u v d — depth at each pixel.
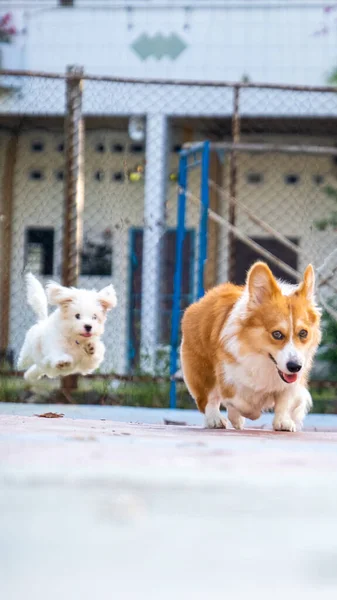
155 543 1.70
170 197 14.49
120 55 14.09
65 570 1.47
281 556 1.64
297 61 13.76
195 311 5.76
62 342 7.48
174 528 1.87
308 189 14.95
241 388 5.45
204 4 13.95
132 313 13.14
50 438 3.87
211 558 1.59
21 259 14.85
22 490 2.35
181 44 13.97
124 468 2.84
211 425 5.61
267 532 1.88
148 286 13.15
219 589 1.41
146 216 13.69
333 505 2.24
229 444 3.89
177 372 8.15
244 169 15.02
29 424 5.04
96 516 1.97
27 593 1.37
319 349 11.19
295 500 2.31
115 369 9.65
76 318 7.46
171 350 8.34
